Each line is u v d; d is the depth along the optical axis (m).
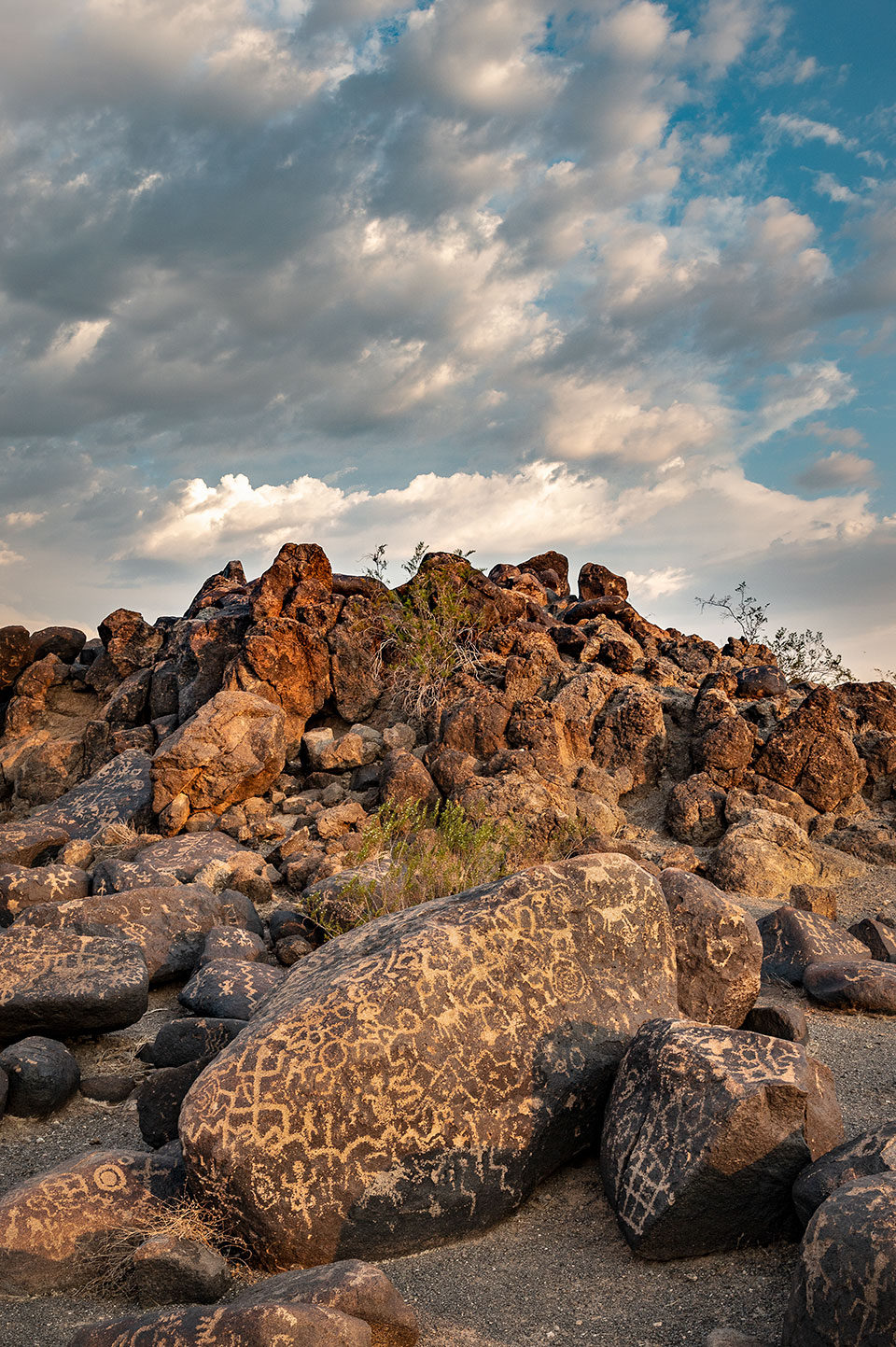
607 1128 4.06
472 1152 3.92
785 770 10.63
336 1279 3.12
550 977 4.39
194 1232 3.70
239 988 6.01
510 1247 3.84
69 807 10.85
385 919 5.09
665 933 4.80
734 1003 5.18
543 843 8.60
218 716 10.53
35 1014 5.52
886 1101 4.86
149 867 7.99
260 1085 3.83
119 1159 3.99
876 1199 2.88
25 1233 3.66
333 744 11.30
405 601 12.99
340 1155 3.76
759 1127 3.58
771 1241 3.67
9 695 14.82
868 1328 2.65
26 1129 4.96
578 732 11.18
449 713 11.21
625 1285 3.53
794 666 16.36
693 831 10.02
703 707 11.55
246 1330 2.83
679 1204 3.57
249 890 8.23
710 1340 3.00
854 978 6.30
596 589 17.11
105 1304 3.54
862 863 9.53
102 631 14.98
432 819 9.52
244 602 13.90
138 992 5.72
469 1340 3.23
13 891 7.46
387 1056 3.91
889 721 11.62
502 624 13.62
